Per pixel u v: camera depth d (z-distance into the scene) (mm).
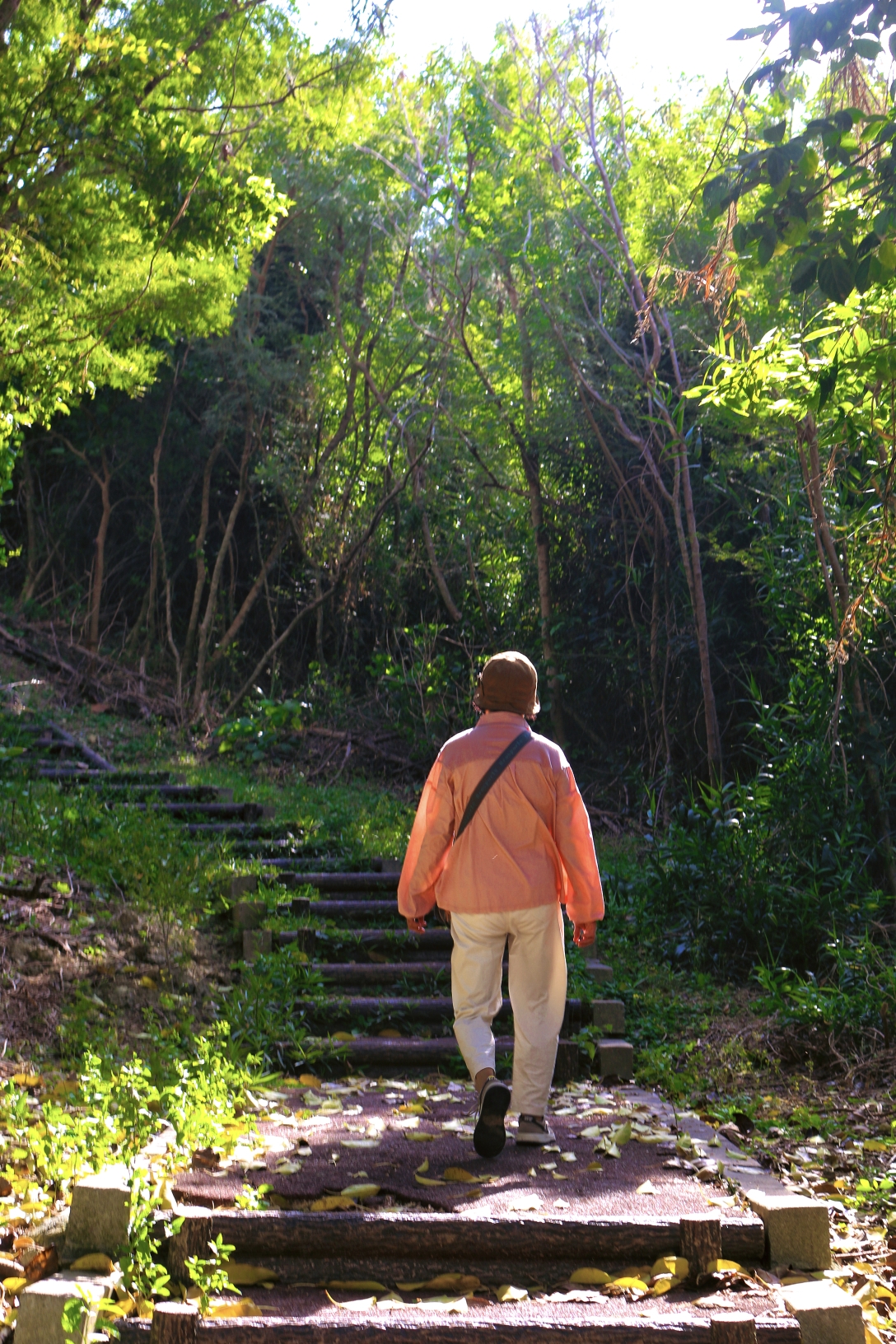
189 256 8398
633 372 10461
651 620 10969
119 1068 4578
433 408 12977
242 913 6539
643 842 9875
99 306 8578
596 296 11469
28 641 15055
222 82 8250
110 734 12672
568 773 3941
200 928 6527
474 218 11602
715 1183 3654
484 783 3883
